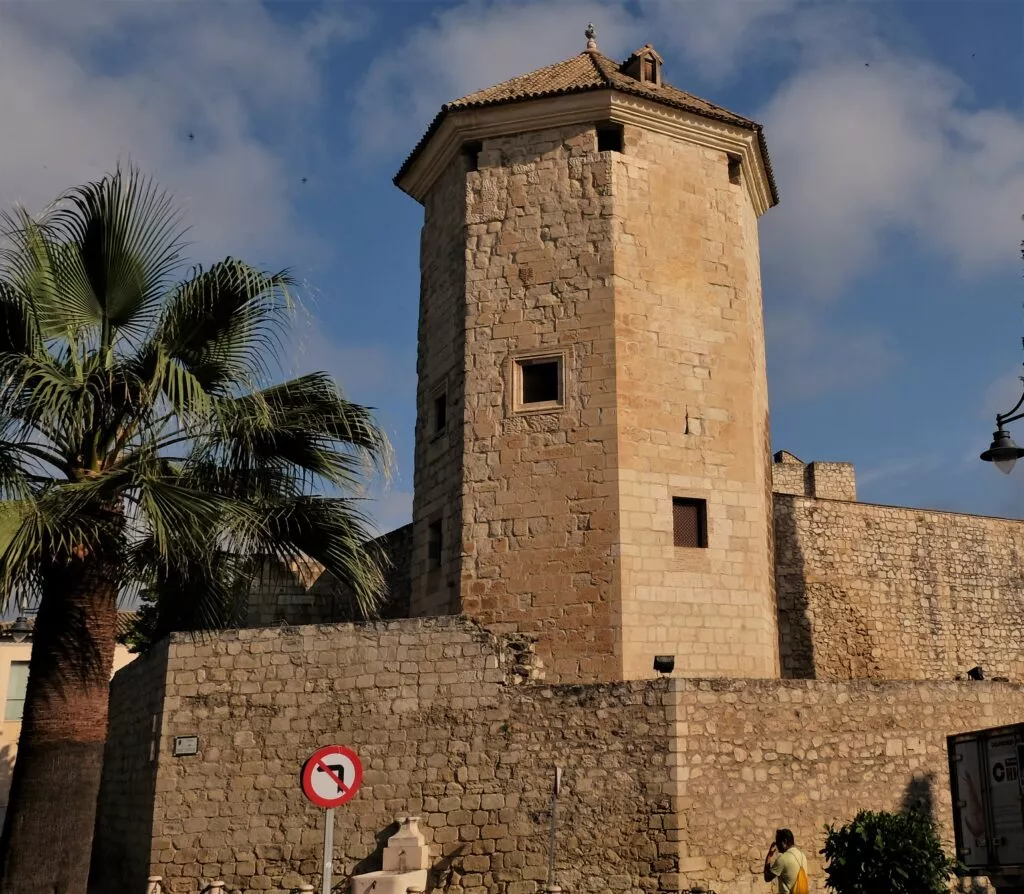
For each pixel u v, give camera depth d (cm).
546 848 1524
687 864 1457
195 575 1390
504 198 1986
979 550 2844
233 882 1636
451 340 2002
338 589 2520
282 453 1338
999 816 1304
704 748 1515
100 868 2114
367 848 1602
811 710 1593
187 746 1708
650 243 1939
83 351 1229
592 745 1542
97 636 1172
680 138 2022
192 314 1261
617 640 1727
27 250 1205
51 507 1112
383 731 1644
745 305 1998
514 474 1853
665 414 1867
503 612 1797
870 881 1345
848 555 2695
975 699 1712
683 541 1844
